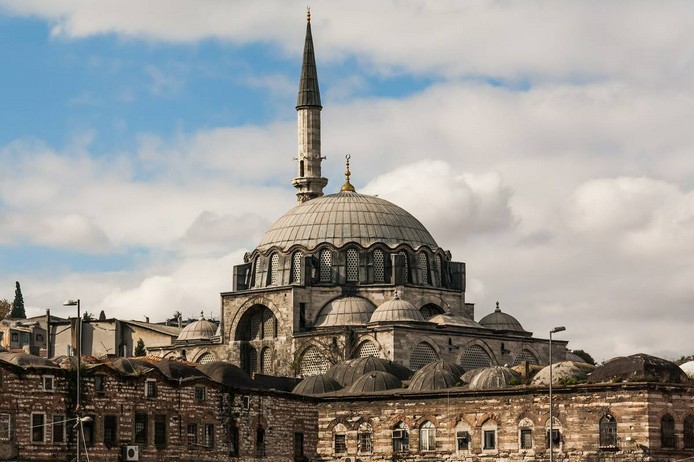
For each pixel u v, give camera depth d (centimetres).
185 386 18375
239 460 19050
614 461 17988
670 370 18375
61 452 16975
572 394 18425
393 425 19812
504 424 18950
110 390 17500
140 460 17700
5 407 16662
